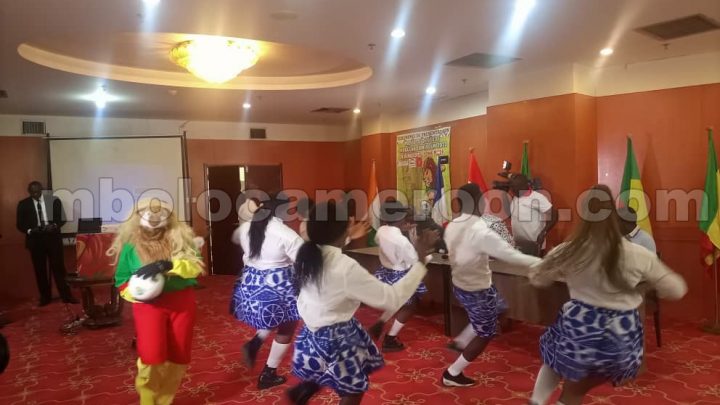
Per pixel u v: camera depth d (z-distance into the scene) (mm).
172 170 8344
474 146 7141
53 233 6734
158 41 4852
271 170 9617
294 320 3564
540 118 5742
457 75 5871
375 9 3717
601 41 4648
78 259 5316
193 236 3314
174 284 3082
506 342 4555
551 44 4699
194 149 8961
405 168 8438
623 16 3986
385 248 4379
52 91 6180
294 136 9828
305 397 2465
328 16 3844
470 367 3967
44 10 3617
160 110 7809
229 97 6938
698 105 5234
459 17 3920
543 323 3885
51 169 7742
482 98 6965
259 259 3559
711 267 4945
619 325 2344
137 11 3668
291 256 3451
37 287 7570
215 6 3594
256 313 3488
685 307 5363
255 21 3922
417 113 8156
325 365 2359
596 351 2344
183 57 4820
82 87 6027
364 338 2479
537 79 5762
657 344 4363
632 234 3865
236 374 4008
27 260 7605
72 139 7852
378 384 3686
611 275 2316
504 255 3139
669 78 5383
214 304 6594
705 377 3652
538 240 5250
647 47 4891
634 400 3291
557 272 2486
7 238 7520
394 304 2344
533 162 5824
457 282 3455
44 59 4996
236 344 4812
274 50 5301
